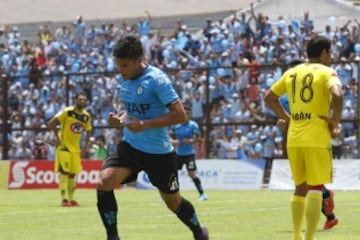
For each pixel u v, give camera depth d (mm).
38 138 97125
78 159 61125
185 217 29391
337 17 116750
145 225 43406
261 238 36875
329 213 40031
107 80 94875
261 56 101250
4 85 96688
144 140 28594
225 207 56594
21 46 124062
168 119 27969
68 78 94500
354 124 83188
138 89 28516
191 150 65688
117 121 27703
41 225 44656
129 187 89562
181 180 86312
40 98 98688
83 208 57750
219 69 90625
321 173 31266
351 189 78375
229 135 89000
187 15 142500
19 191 85500
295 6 119750
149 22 127750
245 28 106812
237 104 89062
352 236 37250
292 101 32219
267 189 83062
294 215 32250
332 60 85625
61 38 125125
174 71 90625
